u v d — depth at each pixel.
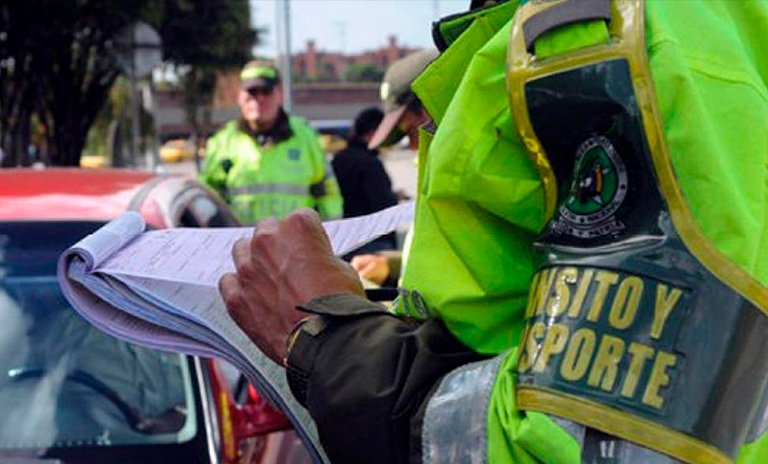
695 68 1.25
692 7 1.29
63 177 3.76
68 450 2.72
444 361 1.32
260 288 1.46
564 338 1.19
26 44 20.73
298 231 1.47
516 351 1.24
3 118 21.95
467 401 1.25
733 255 1.18
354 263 4.00
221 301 1.61
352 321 1.38
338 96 47.88
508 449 1.21
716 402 1.16
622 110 1.21
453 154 1.32
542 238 1.26
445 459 1.25
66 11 20.33
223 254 1.68
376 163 7.94
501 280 1.33
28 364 2.93
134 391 2.87
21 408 2.82
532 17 1.27
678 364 1.16
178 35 24.80
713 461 1.16
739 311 1.18
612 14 1.24
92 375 2.90
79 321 3.02
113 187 3.61
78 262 1.57
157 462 2.69
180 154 41.81
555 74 1.24
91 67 24.97
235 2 25.39
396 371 1.32
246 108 7.73
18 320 3.02
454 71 1.42
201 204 4.07
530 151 1.27
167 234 1.79
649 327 1.16
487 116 1.32
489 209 1.32
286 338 1.42
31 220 3.31
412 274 1.38
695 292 1.17
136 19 20.64
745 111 1.26
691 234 1.18
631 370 1.16
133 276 1.55
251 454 2.85
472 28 1.41
